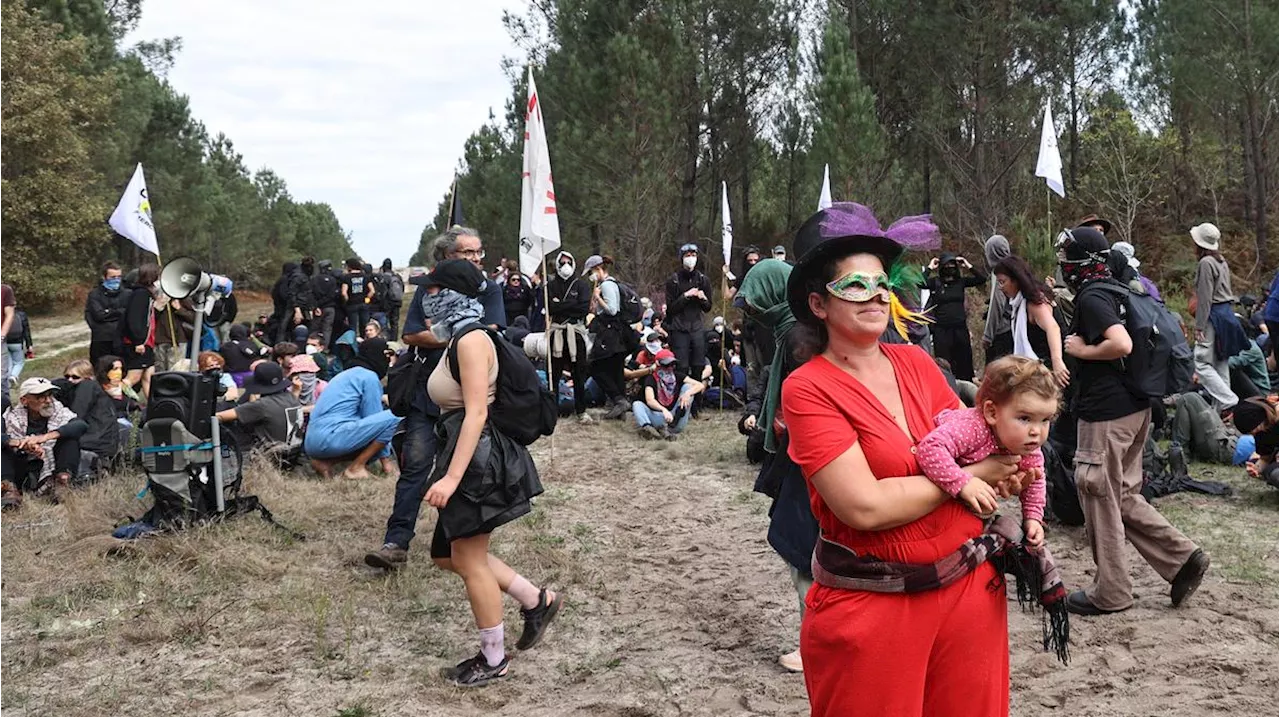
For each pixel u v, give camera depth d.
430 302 4.37
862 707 2.53
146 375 11.80
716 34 27.59
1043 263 17.14
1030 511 2.69
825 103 23.16
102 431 8.30
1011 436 2.49
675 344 12.25
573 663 4.65
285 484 7.95
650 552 6.50
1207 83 23.30
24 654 4.69
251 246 57.06
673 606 5.43
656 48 24.22
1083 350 4.85
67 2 36.69
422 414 5.81
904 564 2.51
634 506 7.73
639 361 11.24
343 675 4.50
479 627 4.43
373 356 9.11
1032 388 2.45
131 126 39.12
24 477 7.82
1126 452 5.00
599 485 8.50
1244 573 5.52
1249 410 7.33
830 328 2.62
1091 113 26.61
